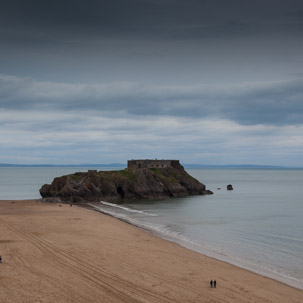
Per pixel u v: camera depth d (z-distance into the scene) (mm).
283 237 64438
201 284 37406
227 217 89938
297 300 34156
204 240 61438
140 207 111562
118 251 49438
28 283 34844
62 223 71750
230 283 38188
